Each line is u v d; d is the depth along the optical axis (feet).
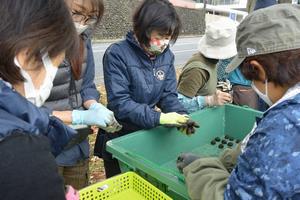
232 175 3.46
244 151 3.44
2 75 2.69
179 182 4.59
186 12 80.12
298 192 2.93
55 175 2.63
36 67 2.76
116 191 5.21
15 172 2.40
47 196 2.54
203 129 8.14
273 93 3.70
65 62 6.03
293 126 3.11
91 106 6.49
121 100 6.86
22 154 2.48
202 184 4.09
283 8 3.63
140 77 7.00
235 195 3.33
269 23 3.54
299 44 3.41
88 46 6.94
